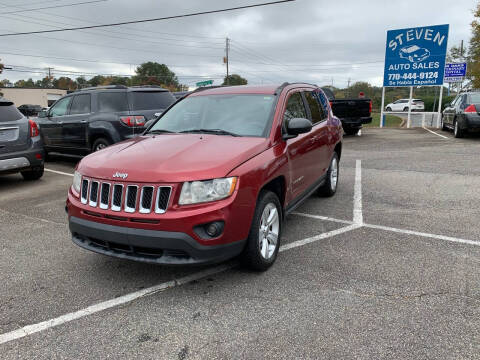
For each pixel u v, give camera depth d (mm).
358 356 2428
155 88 8977
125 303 3127
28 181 7918
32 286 3439
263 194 3496
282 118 4086
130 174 3078
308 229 4742
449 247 4098
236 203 3084
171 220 2910
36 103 70125
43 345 2621
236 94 4527
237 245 3180
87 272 3697
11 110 7285
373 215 5250
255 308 3002
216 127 4098
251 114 4113
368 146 12344
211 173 3035
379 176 7754
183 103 4805
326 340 2592
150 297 3207
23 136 7223
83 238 3404
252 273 3586
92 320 2898
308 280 3428
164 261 2984
